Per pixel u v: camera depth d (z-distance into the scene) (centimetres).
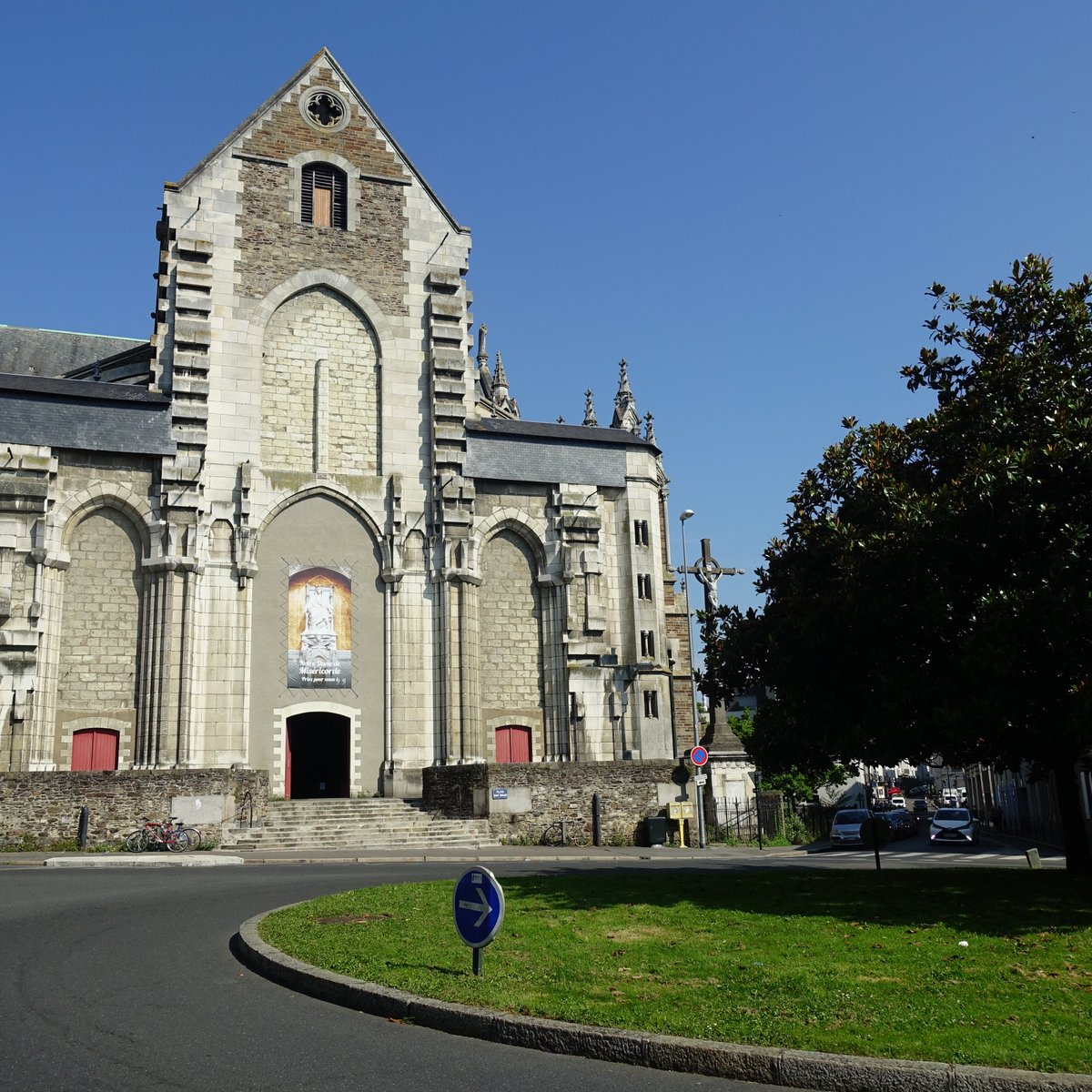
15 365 4888
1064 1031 859
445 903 1586
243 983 1142
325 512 3888
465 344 4162
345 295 4053
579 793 3488
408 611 3875
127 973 1190
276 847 3119
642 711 4022
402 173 4238
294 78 4150
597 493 4197
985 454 1802
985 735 1812
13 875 2281
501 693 3972
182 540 3597
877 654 1919
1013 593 1652
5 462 3462
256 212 3991
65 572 3528
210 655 3606
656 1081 820
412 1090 798
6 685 3328
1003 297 2072
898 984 1028
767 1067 813
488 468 4050
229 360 3844
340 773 4119
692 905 1564
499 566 4072
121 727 3497
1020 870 2048
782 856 3272
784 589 2158
